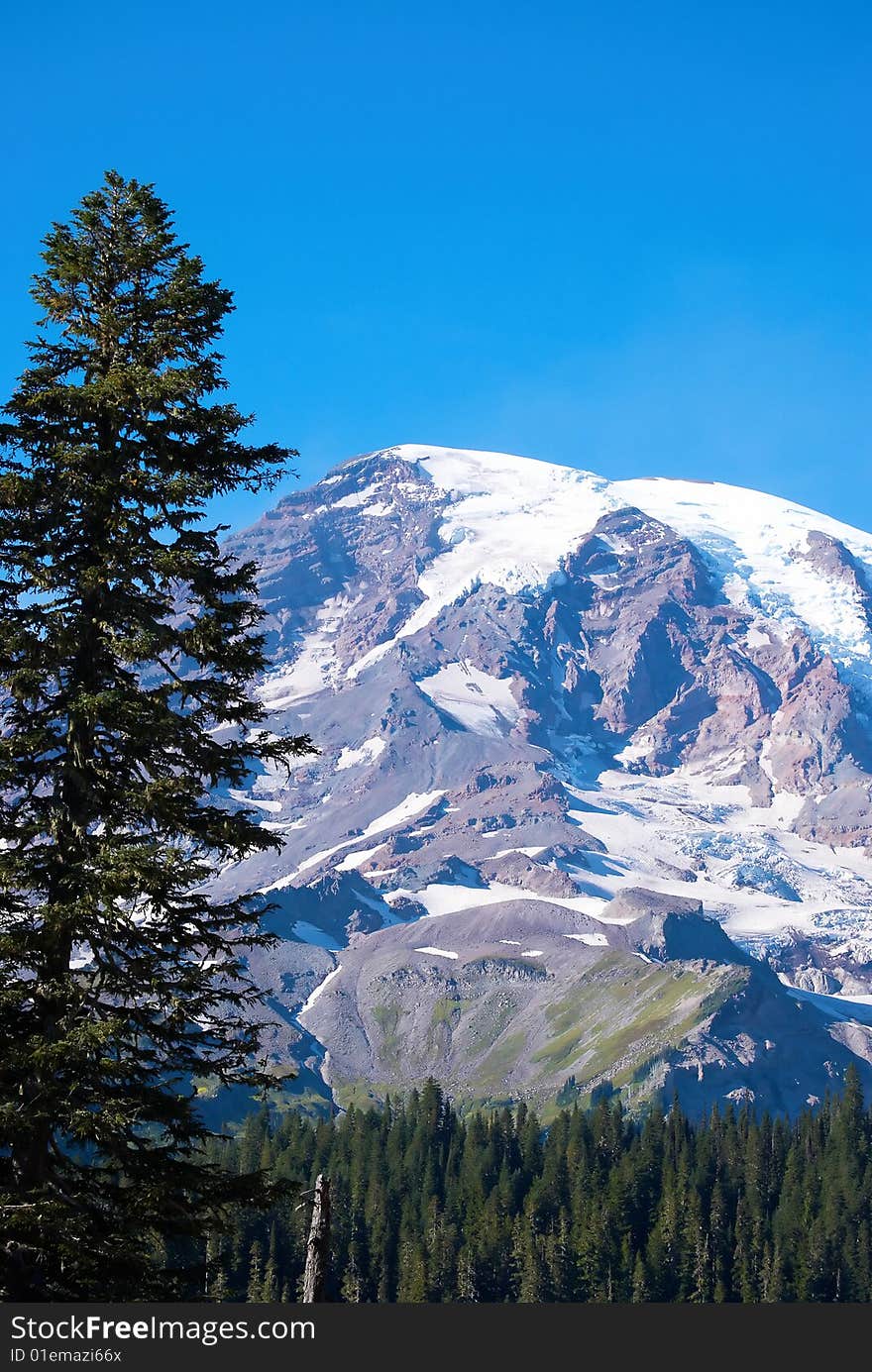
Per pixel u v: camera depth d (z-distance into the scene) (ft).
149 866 175.11
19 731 188.55
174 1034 184.65
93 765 187.01
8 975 177.88
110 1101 177.27
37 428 190.60
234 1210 191.31
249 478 197.47
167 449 193.36
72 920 174.81
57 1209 169.48
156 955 184.65
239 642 195.52
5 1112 169.37
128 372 186.50
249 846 190.39
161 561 186.50
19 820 186.80
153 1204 179.42
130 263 196.44
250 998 188.34
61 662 186.29
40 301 196.03
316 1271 179.11
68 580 187.83
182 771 192.65
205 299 197.06
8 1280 173.88
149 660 191.83
